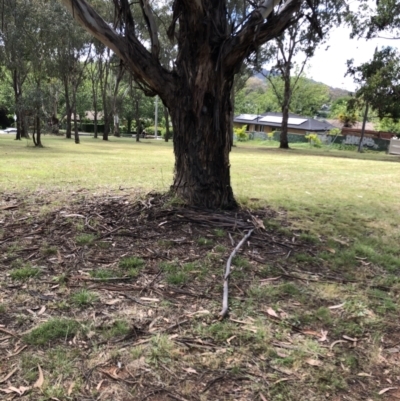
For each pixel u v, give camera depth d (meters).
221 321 2.33
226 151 4.64
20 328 2.14
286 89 27.19
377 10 20.42
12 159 11.48
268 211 5.02
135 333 2.16
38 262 3.04
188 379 1.82
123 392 1.72
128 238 3.63
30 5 16.48
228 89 4.51
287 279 3.03
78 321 2.23
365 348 2.18
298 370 1.93
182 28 4.27
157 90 4.48
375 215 5.34
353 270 3.32
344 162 14.88
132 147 22.23
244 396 1.73
